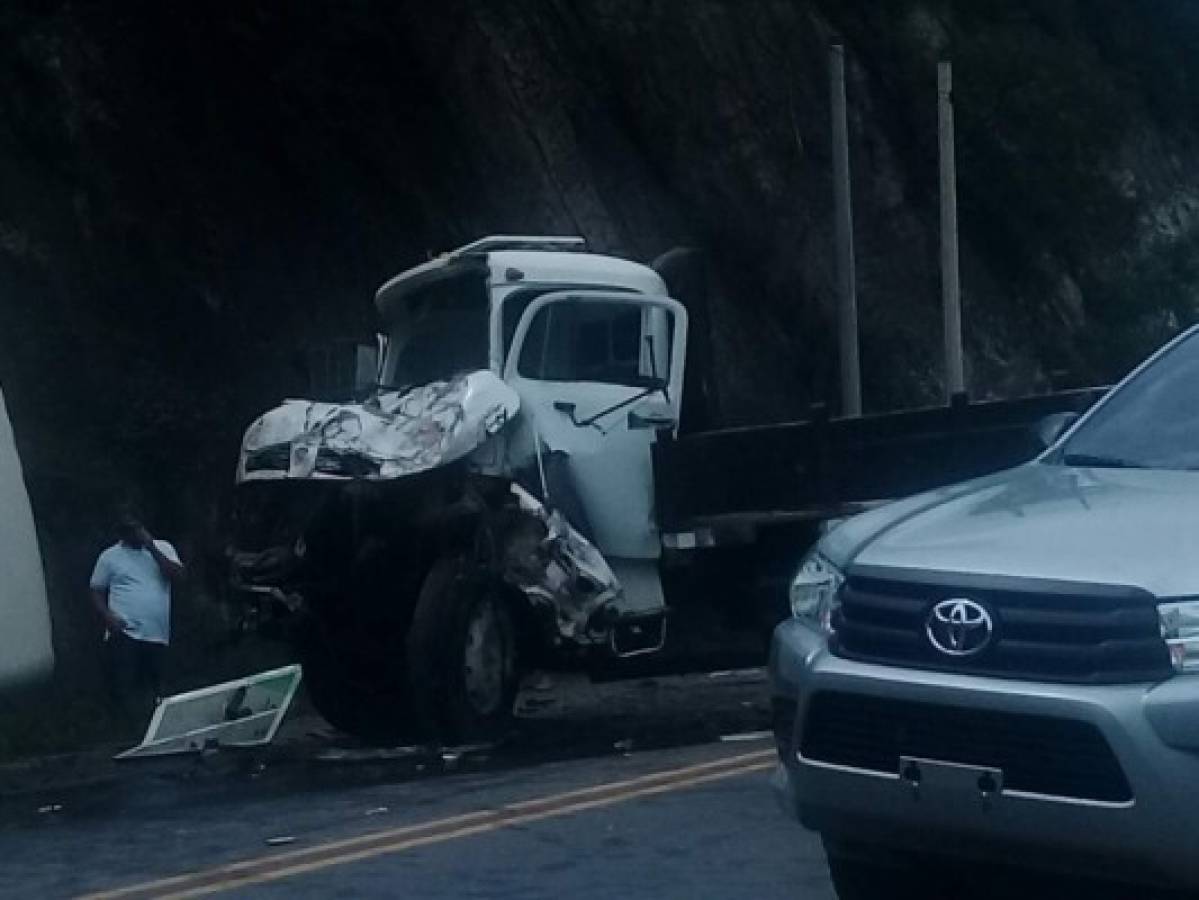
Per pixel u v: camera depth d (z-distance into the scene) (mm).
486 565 14133
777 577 15273
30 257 19422
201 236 20703
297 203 21672
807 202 27219
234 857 9617
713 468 15180
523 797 11039
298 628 14500
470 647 14000
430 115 23328
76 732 15375
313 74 22266
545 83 24719
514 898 8289
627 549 14945
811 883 8344
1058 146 31406
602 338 15062
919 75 29969
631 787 11031
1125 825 5953
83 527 17875
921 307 28203
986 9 32531
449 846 9516
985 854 6289
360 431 14055
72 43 20938
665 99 26203
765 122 27219
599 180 24844
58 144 20328
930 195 29312
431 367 15094
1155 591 6027
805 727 6605
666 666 15289
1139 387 7895
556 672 15656
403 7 23344
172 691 16938
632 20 26266
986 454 14703
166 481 18766
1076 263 30953
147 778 13438
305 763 13820
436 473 13906
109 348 19391
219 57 21891
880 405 26969
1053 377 26078
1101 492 6887
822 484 14984
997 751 6148
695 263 16000
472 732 13961
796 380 26359
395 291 15391
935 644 6285
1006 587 6203
